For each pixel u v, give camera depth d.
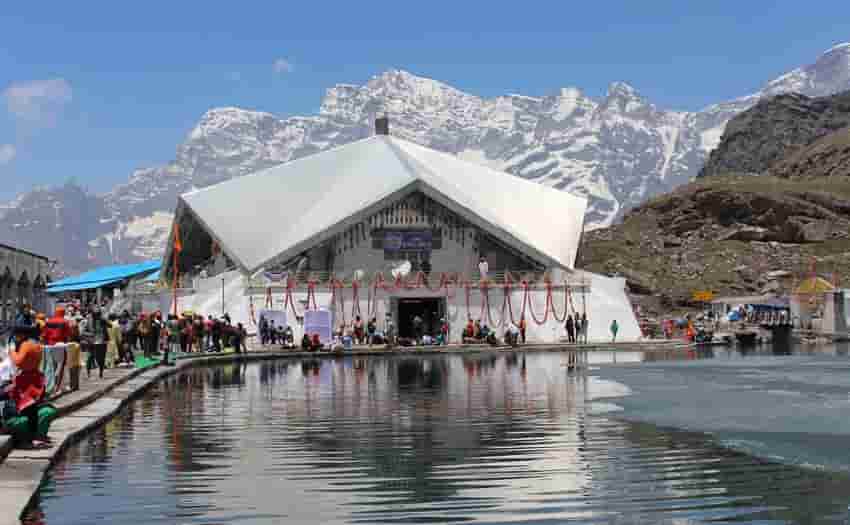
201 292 63.66
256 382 33.41
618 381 32.94
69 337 25.36
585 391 29.03
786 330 67.44
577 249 75.81
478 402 25.84
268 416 22.77
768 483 14.52
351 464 16.22
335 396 27.80
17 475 14.51
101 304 78.38
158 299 64.38
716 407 24.25
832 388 29.78
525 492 14.06
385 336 61.56
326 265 68.38
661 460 16.48
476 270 69.44
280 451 17.55
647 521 12.45
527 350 58.16
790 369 39.03
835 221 125.94
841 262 112.06
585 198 82.62
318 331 56.41
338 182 76.25
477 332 62.53
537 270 69.06
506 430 20.17
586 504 13.31
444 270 69.19
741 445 17.97
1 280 43.94
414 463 16.30
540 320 65.56
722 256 117.44
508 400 26.33
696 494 13.90
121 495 13.88
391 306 64.12
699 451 17.38
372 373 38.16
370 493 14.02
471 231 69.44
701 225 129.62
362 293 63.88
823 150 174.75
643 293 107.69
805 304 81.50
